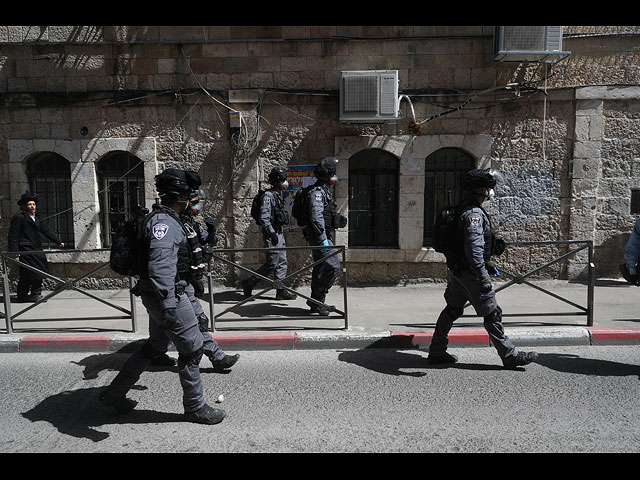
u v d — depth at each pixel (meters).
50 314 6.29
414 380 4.23
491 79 7.42
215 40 7.46
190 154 7.69
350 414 3.59
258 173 7.67
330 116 7.55
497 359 4.75
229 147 7.66
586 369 4.42
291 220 7.70
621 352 4.90
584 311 5.88
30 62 7.57
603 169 7.56
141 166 7.84
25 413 3.71
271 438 3.25
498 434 3.24
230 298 7.04
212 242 4.54
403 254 7.65
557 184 7.59
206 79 7.55
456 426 3.37
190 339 3.38
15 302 7.11
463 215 4.11
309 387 4.12
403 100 7.46
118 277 7.90
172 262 3.20
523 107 7.47
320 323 5.68
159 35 7.47
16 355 5.11
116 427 3.45
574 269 7.68
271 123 7.59
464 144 7.49
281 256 6.81
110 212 7.97
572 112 7.45
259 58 7.49
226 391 4.06
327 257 5.42
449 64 7.41
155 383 4.28
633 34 7.26
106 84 7.58
